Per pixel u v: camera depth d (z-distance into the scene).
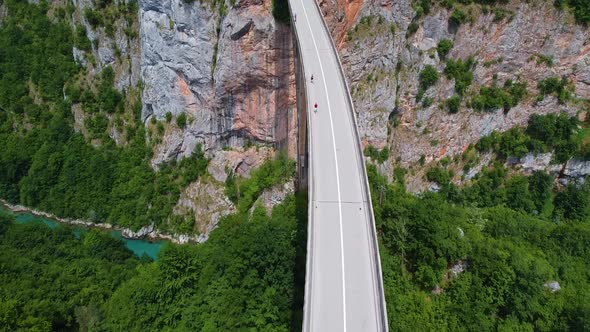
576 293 44.66
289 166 62.12
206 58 61.66
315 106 41.16
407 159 64.88
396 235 45.12
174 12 60.88
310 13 50.59
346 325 25.83
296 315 38.00
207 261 45.25
